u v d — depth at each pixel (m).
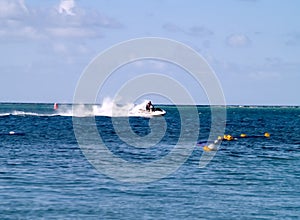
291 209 79.75
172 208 79.19
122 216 74.31
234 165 124.38
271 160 134.88
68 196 85.56
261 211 78.25
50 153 140.62
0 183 95.44
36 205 79.25
